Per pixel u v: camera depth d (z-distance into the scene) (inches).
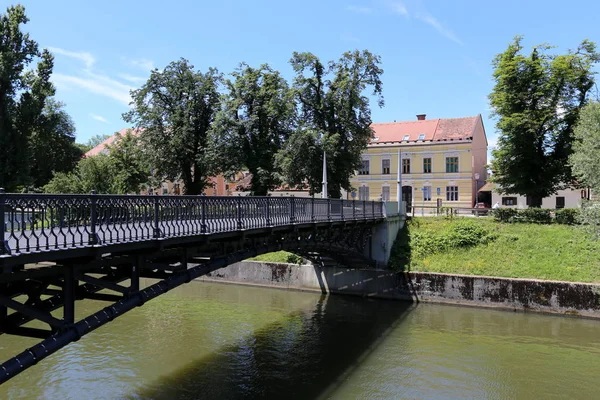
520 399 418.6
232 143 1165.7
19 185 1184.2
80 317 650.8
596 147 703.7
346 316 722.8
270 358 522.9
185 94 1298.0
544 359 523.5
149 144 1310.3
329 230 665.0
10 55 1157.1
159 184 1443.2
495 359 523.5
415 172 1670.8
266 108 1168.2
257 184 1184.2
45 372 455.8
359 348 563.5
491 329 645.9
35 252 222.2
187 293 882.8
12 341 542.6
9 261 209.3
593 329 643.5
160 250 318.0
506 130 1097.4
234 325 658.2
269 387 439.2
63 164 1824.6
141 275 381.1
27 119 1228.5
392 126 1812.3
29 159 1239.5
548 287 731.4
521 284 751.7
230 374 469.7
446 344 578.9
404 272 847.1
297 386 443.2
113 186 1199.6
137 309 740.7
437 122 1753.2
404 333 629.0
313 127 1108.5
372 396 422.3
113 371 463.8
